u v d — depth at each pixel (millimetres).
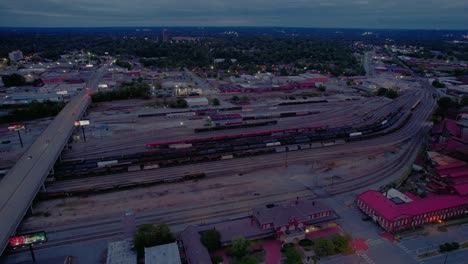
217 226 79000
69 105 179625
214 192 99500
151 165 115688
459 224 84062
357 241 76688
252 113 184250
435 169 111688
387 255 71938
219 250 72938
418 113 198750
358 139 149500
